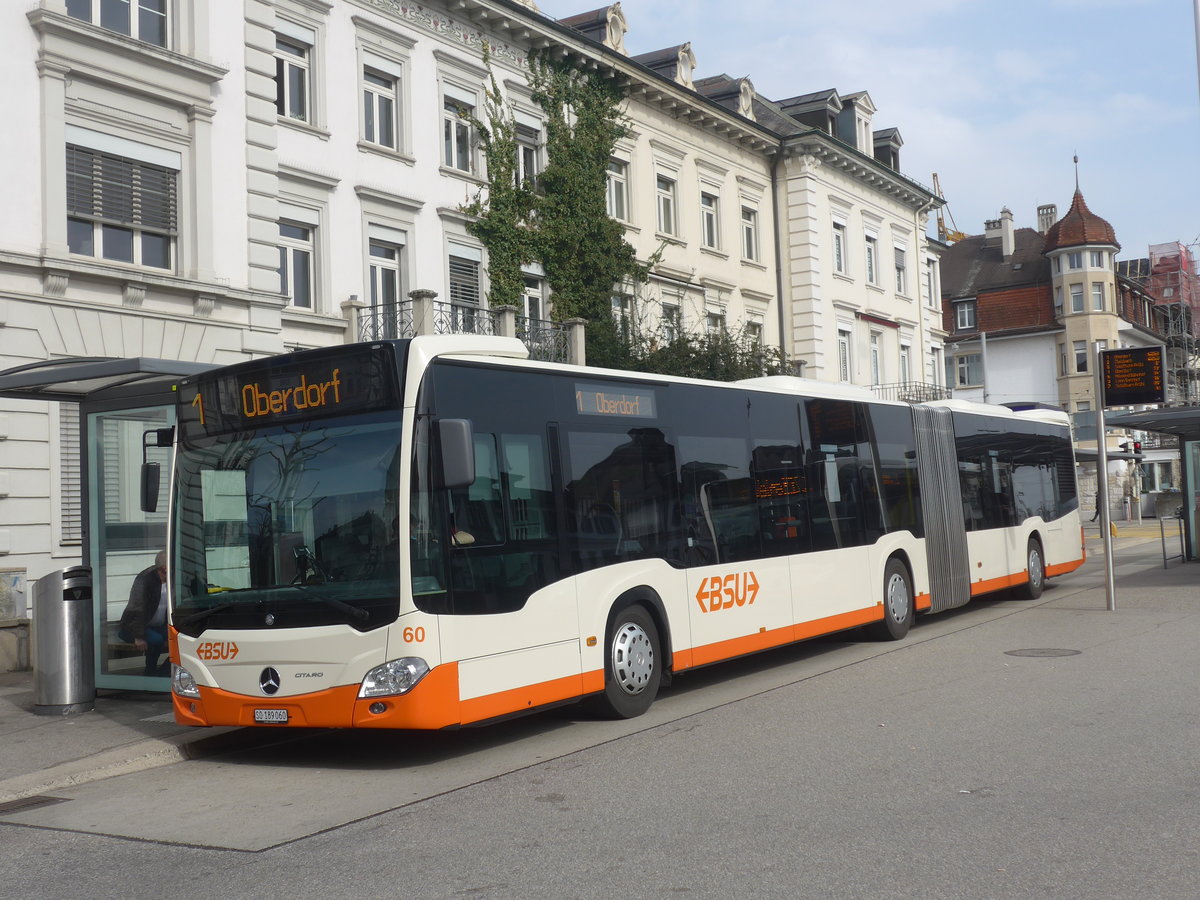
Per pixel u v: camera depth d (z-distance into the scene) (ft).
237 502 29.78
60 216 54.65
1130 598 62.69
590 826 21.72
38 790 28.02
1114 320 231.09
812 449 44.91
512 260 84.94
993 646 45.44
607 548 33.45
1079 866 17.99
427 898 17.95
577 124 92.53
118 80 57.26
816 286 123.03
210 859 21.06
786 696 36.11
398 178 77.10
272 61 65.98
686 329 97.91
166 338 59.21
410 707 26.99
